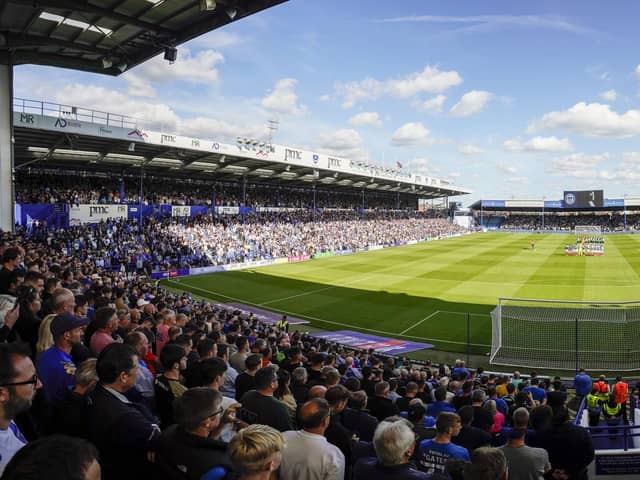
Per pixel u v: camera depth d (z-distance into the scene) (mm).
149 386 5273
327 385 6777
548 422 5613
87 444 2041
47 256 20844
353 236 69188
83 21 17766
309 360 10812
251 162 49094
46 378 4395
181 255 43562
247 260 48500
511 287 35188
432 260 53656
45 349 5043
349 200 90125
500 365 18781
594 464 7812
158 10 15922
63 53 21719
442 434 4930
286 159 49500
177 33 17328
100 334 5941
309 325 25281
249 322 19750
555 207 117188
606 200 111500
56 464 1840
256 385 5062
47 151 36906
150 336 7125
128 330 8141
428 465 4887
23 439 3127
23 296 6645
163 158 44000
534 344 20781
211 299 32031
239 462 2615
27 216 38156
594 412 11367
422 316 26578
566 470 5270
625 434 8008
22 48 20953
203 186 61000
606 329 22359
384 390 7348
